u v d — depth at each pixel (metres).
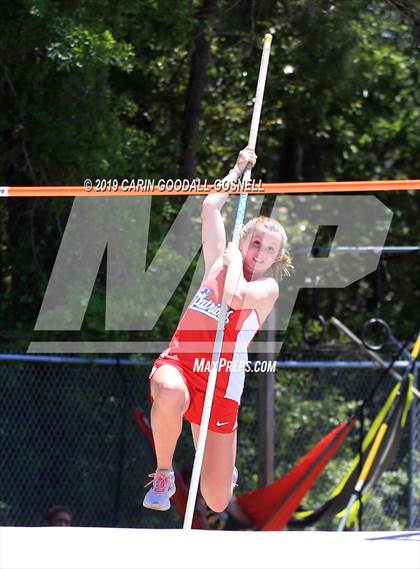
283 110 34.88
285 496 25.34
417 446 30.09
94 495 29.31
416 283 38.34
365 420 31.11
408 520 28.62
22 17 26.42
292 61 31.20
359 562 11.98
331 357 30.56
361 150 39.34
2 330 29.09
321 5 28.88
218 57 33.09
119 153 28.66
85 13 26.52
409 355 27.98
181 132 33.62
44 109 28.20
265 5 29.88
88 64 25.78
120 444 29.00
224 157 34.78
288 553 12.36
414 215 39.38
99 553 12.16
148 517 29.48
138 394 29.45
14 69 28.06
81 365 29.27
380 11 29.86
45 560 11.81
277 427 30.95
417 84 36.09
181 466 29.09
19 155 29.14
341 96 33.03
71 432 29.19
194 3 29.95
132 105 31.00
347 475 27.53
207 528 25.08
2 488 28.55
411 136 38.59
